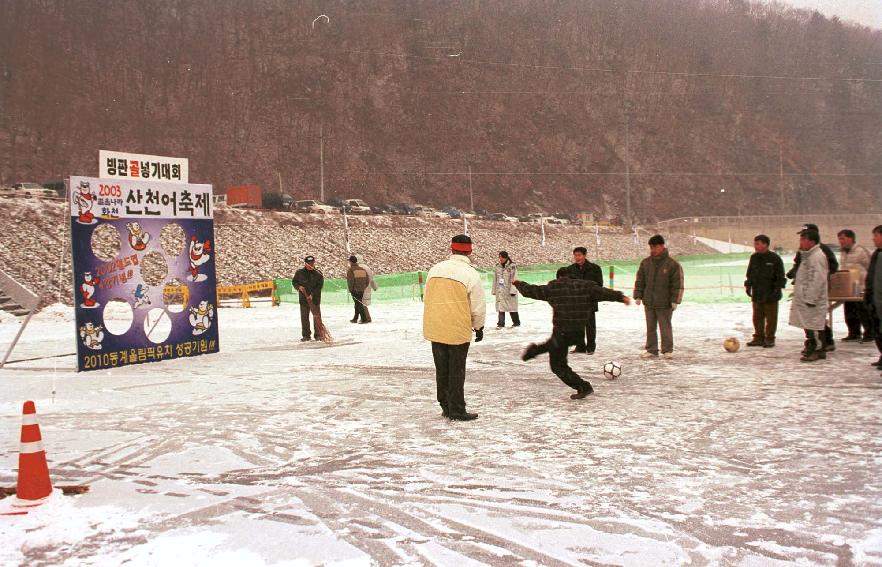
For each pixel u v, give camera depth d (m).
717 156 132.00
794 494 4.56
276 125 105.31
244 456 5.74
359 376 9.88
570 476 5.02
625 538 3.89
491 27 133.88
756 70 143.25
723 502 4.43
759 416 6.79
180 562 3.67
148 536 4.03
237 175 96.00
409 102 119.69
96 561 3.70
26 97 86.44
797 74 144.75
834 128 139.62
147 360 12.23
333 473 5.21
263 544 3.89
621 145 128.25
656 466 5.23
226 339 15.91
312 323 19.73
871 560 3.56
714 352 11.36
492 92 125.56
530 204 109.69
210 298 13.36
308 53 116.56
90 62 96.75
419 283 28.42
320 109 111.19
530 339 13.90
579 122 128.12
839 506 4.33
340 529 4.10
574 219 89.94
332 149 106.12
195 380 10.02
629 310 20.16
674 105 135.62
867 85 143.00
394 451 5.79
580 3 142.38
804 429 6.25
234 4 113.50
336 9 124.19
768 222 90.06
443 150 114.50
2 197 36.75
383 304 26.62
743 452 5.56
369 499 4.61
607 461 5.38
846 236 12.38
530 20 138.25
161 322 20.98
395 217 58.16
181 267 12.87
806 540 3.82
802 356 10.34
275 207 56.44
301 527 4.14
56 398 8.75
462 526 4.11
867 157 138.00
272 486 4.93
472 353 11.89
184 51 105.75
